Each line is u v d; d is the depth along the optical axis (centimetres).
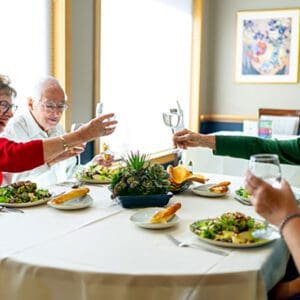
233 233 133
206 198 187
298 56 496
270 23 504
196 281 109
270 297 138
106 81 368
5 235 137
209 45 534
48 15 305
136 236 138
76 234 139
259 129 409
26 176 230
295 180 320
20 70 288
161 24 442
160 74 447
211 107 539
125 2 384
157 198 170
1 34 274
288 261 147
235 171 359
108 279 110
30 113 245
